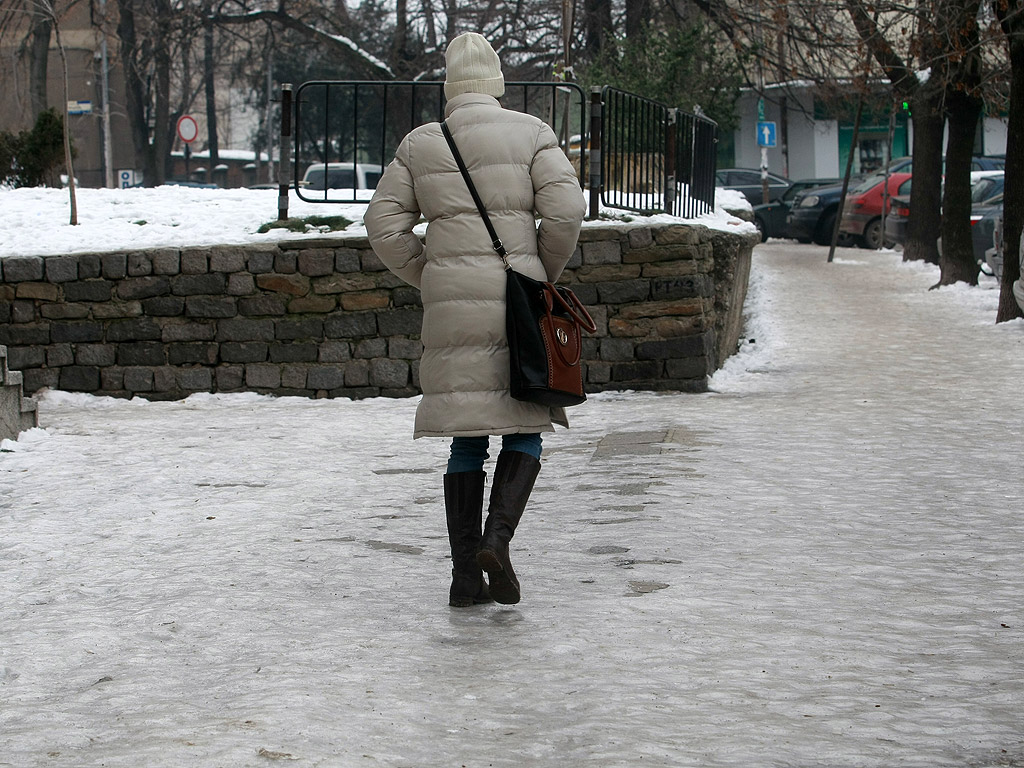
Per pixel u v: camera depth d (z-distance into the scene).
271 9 49.84
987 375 14.90
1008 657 4.93
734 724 4.14
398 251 5.86
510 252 5.71
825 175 55.72
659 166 15.99
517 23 44.94
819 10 28.05
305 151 71.94
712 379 15.05
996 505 8.09
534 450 5.79
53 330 15.25
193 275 15.14
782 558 6.78
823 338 19.03
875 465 9.59
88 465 10.44
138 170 59.91
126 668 5.02
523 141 5.80
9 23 44.38
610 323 14.70
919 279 26.69
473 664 4.98
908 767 3.72
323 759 3.73
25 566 7.03
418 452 10.95
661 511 8.02
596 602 5.91
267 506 8.66
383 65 47.50
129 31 52.12
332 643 5.30
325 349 15.09
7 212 16.77
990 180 30.98
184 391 15.20
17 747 3.96
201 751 3.78
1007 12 19.53
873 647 5.10
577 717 4.27
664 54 34.06
